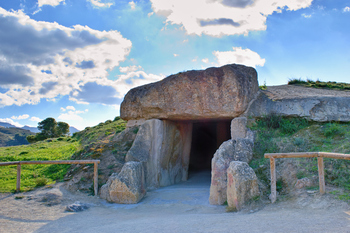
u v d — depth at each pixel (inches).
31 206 281.9
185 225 189.5
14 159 527.5
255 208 230.7
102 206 292.5
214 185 273.0
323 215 183.6
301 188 241.3
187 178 467.2
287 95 400.2
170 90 380.5
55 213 260.7
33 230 207.3
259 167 288.4
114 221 230.2
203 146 647.8
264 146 324.2
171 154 425.7
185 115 378.6
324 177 242.4
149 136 379.2
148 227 192.5
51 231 203.8
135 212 265.9
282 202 232.4
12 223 226.4
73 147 624.1
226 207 248.8
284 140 324.8
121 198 301.1
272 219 185.9
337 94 413.7
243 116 361.1
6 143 3016.7
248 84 369.7
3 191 334.6
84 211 271.1
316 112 351.6
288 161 281.7
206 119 412.5
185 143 467.5
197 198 300.2
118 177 307.7
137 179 314.5
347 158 202.1
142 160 359.6
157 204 291.1
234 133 345.4
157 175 377.4
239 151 301.4
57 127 1531.7
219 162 280.4
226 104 353.4
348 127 323.6
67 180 380.5
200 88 364.5
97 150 441.1
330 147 289.1
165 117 390.9
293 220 177.6
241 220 191.2
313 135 323.9
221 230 167.8
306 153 228.4
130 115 418.9
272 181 241.8
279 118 359.6
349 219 167.9
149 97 394.9
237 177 239.0
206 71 366.9
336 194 215.0
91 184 354.3
